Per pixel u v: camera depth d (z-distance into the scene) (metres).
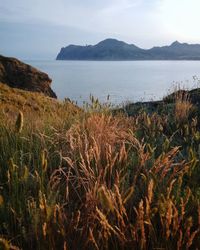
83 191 2.75
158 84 112.06
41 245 2.15
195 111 6.82
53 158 3.39
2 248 1.96
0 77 14.45
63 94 69.19
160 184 2.66
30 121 4.57
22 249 2.16
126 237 2.17
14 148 3.57
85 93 69.50
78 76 197.62
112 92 70.06
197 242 2.20
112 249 2.24
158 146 4.47
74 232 2.24
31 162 3.41
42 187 2.57
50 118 4.79
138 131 5.01
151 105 8.73
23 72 15.17
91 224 2.18
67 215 2.44
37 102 7.86
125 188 2.70
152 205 2.53
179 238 2.07
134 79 156.38
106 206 2.01
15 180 2.65
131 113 7.48
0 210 2.46
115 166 3.13
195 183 2.95
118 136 3.63
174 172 2.62
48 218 2.09
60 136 3.59
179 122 6.01
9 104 7.22
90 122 4.05
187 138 4.86
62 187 2.83
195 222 2.43
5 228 2.36
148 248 2.26
